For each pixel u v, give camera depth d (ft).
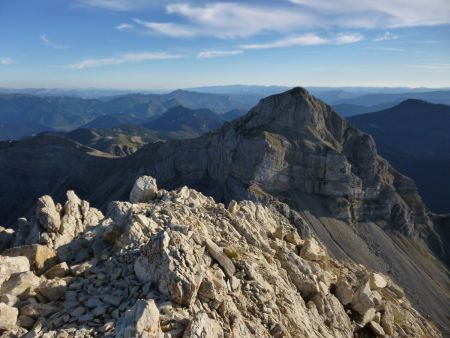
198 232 116.37
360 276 180.86
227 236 127.65
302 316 105.40
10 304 77.56
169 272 79.25
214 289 83.15
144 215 118.83
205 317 72.54
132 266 89.76
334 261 192.34
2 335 70.13
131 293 80.43
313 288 128.36
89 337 67.26
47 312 77.15
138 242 104.42
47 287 83.51
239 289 95.76
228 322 80.94
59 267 95.04
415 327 185.68
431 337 200.64
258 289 99.25
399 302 238.68
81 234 124.88
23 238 149.07
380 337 136.36
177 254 83.41
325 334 110.01
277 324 90.12
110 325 70.08
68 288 85.76
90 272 94.02
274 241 151.53
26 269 95.61
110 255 104.53
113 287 84.89
